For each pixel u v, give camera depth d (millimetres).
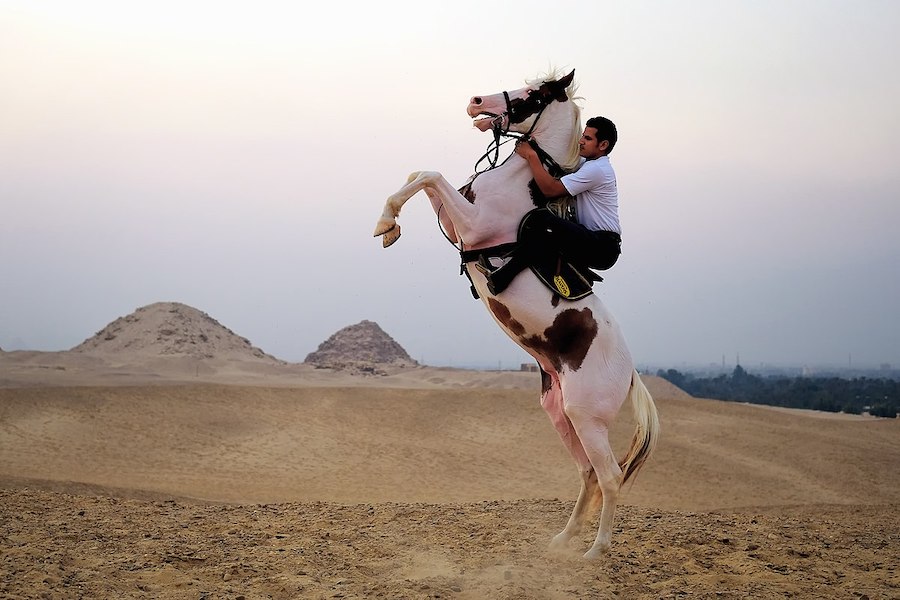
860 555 7840
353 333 103062
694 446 37938
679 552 7613
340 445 38156
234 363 83000
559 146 7270
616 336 7148
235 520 9102
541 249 6977
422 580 6285
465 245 7098
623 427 39438
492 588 6219
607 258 7223
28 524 8070
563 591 6207
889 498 30500
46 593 5570
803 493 30656
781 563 7406
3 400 40312
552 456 37188
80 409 40406
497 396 48281
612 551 7535
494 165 7285
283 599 5895
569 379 7039
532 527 8867
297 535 8109
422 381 81312
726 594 6199
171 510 9914
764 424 43094
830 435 41094
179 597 5699
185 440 37125
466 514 9859
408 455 36719
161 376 71125
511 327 7191
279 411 44062
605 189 7266
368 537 7988
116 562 6590
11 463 30500
